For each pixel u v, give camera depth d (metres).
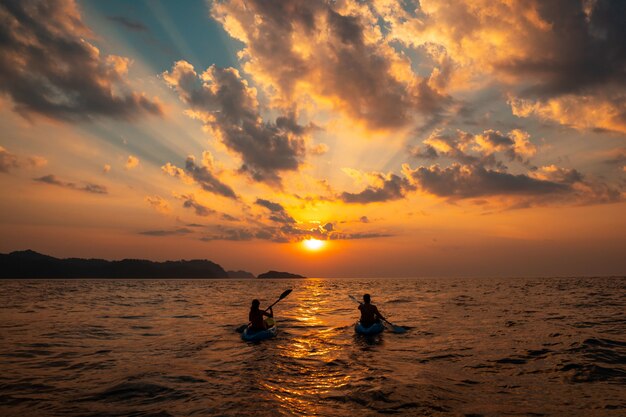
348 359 10.49
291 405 6.73
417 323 17.50
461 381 8.23
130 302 33.00
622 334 13.69
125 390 7.68
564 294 39.34
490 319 18.66
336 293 48.88
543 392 7.43
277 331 15.59
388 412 6.36
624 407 6.55
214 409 6.53
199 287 78.56
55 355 11.13
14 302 32.00
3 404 6.86
